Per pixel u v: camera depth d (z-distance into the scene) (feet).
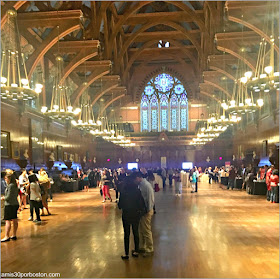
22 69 46.68
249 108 50.75
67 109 55.16
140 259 18.04
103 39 83.82
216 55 64.54
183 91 123.44
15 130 51.16
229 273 15.67
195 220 29.71
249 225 27.25
